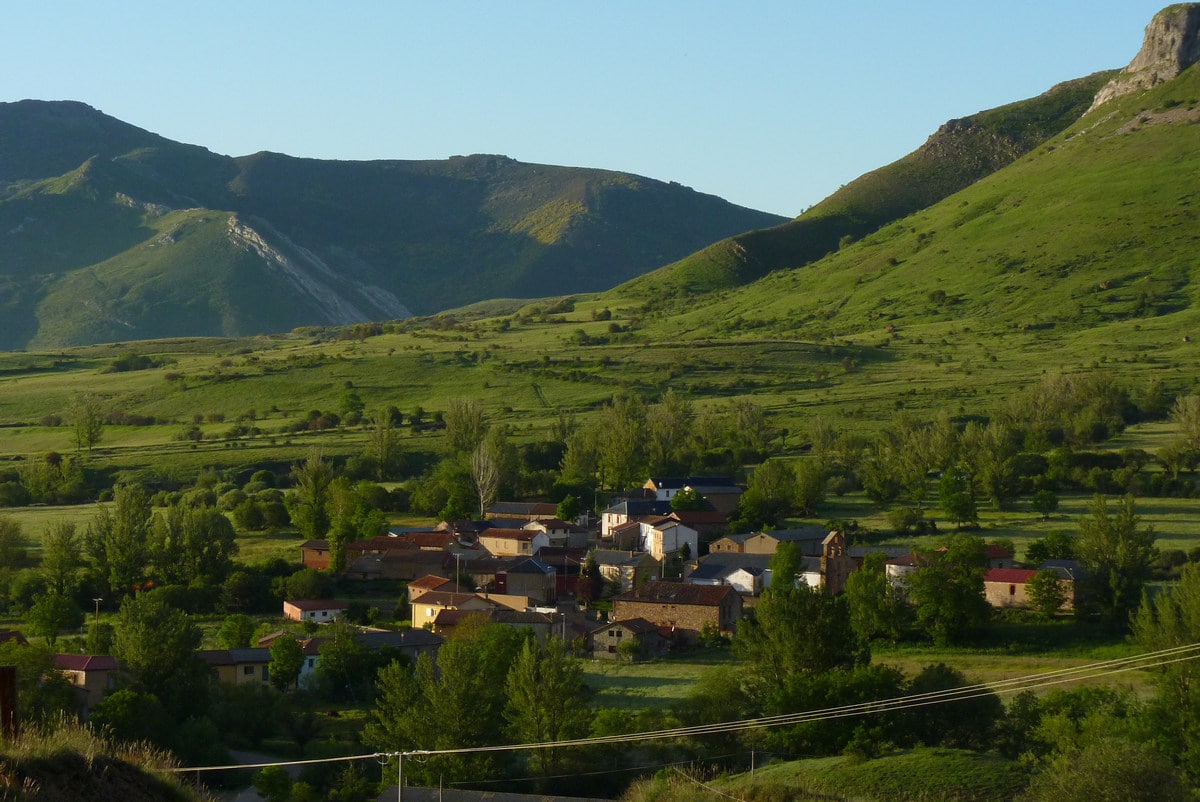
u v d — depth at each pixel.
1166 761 61.38
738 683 94.81
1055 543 141.00
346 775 73.81
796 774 73.19
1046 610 121.56
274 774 74.62
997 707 84.88
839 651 96.88
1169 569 135.12
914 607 126.56
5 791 32.28
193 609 140.88
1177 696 79.38
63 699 90.38
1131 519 122.69
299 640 114.88
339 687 107.94
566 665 87.38
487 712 84.81
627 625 123.00
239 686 100.00
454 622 126.31
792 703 86.75
